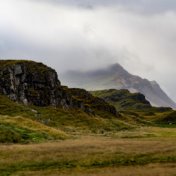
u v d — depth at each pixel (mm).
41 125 106500
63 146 71000
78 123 198625
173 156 59281
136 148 67875
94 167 52688
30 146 70625
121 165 53812
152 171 48438
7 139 79375
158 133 165750
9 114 172375
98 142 81188
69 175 47125
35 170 50812
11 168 51750
